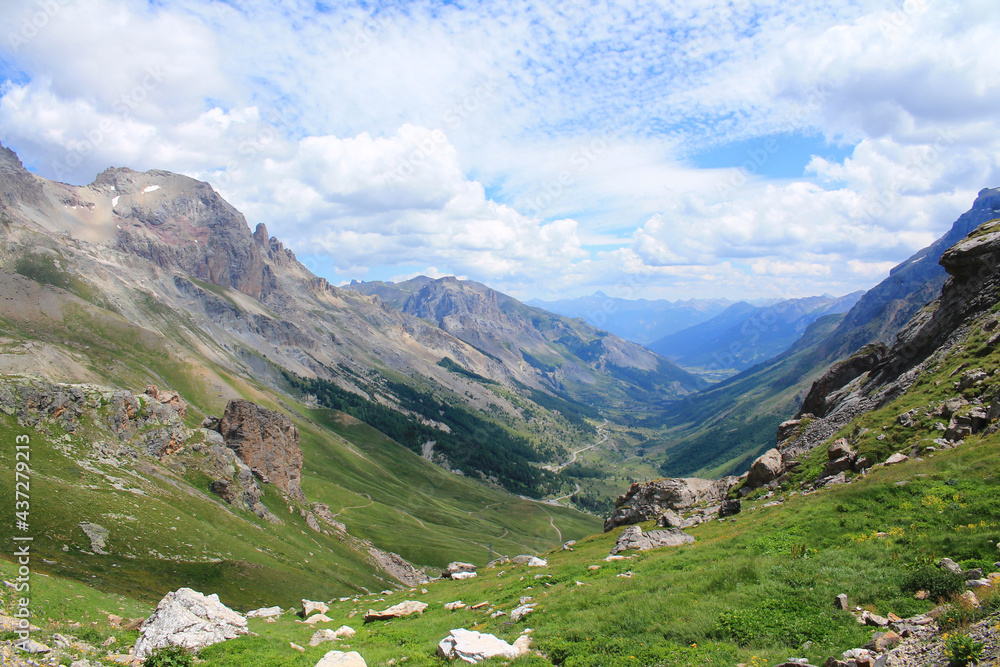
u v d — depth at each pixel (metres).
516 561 71.19
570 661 23.62
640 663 22.09
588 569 42.88
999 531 26.47
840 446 59.38
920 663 17.11
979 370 55.84
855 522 33.75
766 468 69.56
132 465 112.75
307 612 49.72
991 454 38.16
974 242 75.25
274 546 117.31
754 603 25.22
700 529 55.78
